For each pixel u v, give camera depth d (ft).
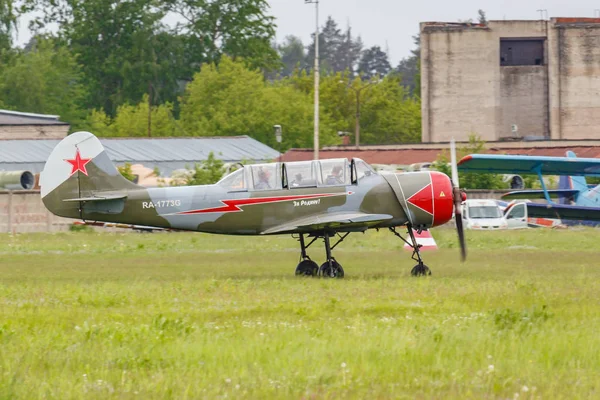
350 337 122.52
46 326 137.39
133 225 225.97
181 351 114.73
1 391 95.50
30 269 238.48
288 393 96.78
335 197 218.59
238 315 148.46
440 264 245.04
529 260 256.93
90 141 226.58
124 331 128.88
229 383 100.42
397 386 100.22
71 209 226.79
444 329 128.16
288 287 187.11
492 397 96.32
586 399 95.20
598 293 171.73
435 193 219.82
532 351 114.73
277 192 219.20
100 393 96.48
